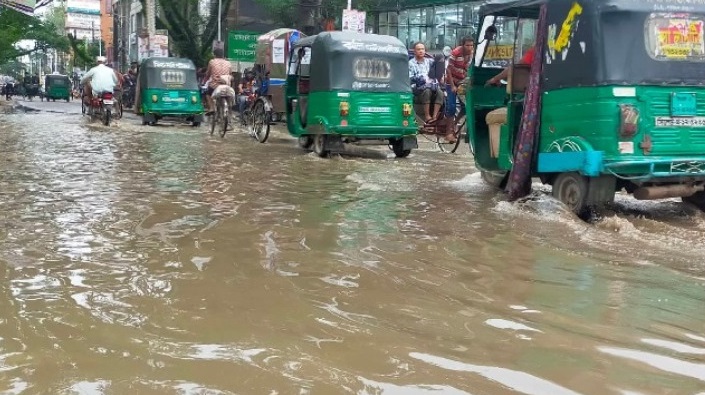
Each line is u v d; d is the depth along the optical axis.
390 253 4.85
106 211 6.20
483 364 2.99
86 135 15.19
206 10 34.34
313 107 11.77
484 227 5.76
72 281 4.07
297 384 2.77
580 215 6.27
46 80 45.66
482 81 8.37
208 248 4.89
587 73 6.00
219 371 2.88
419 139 15.48
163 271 4.30
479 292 4.00
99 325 3.37
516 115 7.35
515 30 7.63
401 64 11.73
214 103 16.05
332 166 10.25
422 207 6.70
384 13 27.88
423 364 2.98
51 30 62.50
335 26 25.88
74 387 2.72
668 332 3.39
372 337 3.28
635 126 5.84
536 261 4.69
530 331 3.38
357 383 2.79
